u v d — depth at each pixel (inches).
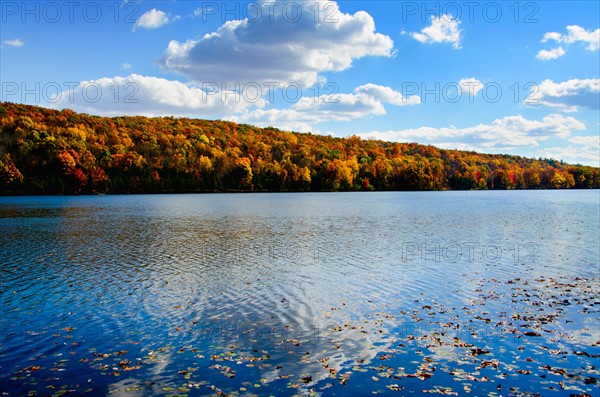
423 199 4731.8
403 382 489.4
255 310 737.0
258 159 6850.4
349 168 7160.4
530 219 2327.8
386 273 1001.5
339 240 1535.4
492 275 974.4
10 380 490.0
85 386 478.6
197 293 836.6
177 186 5969.5
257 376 503.5
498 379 494.6
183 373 510.0
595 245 1382.9
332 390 473.4
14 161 4985.2
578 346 580.4
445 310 732.7
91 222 2164.1
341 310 737.0
